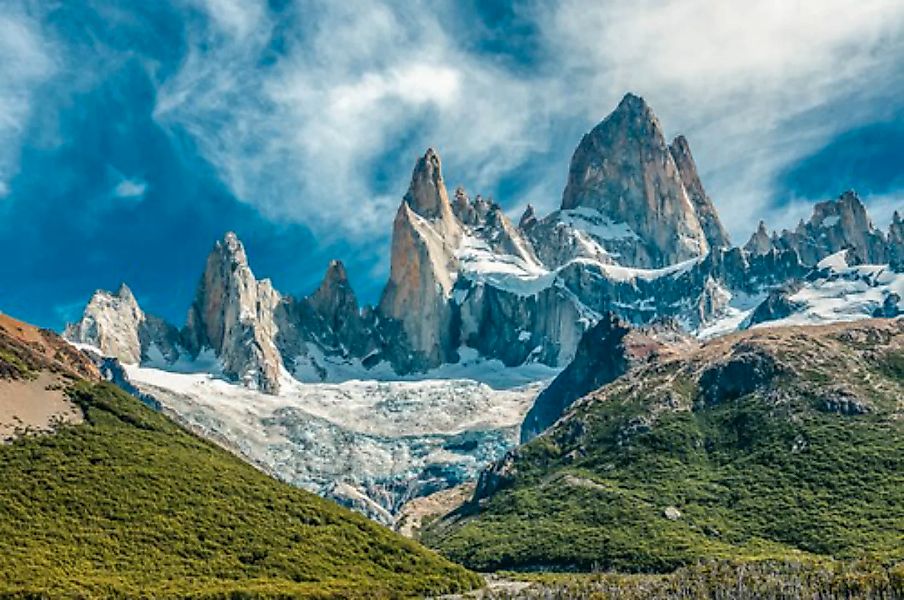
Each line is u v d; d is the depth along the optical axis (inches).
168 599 7637.8
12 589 7347.4
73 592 7460.6
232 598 7864.2
